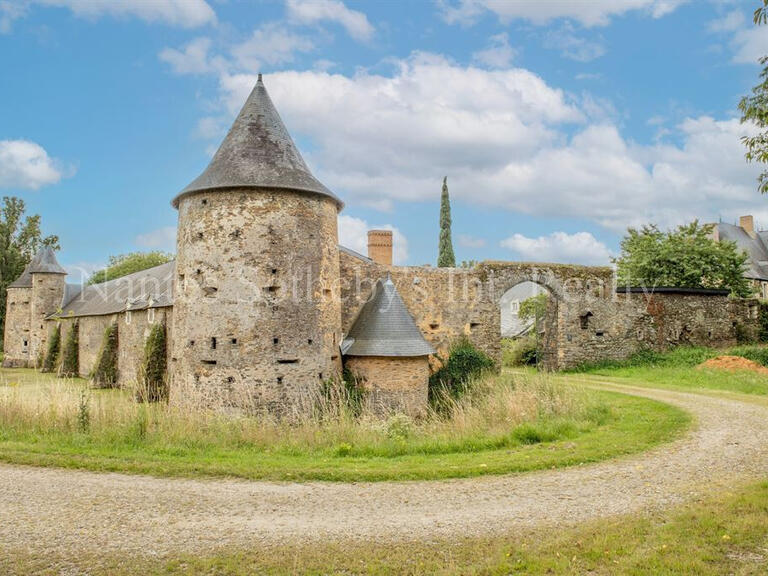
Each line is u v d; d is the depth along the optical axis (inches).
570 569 246.7
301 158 742.5
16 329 1729.8
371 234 1064.8
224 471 396.5
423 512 321.1
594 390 804.6
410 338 760.3
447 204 2010.3
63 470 401.7
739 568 242.4
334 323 738.8
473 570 248.4
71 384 750.5
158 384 880.3
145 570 250.2
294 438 494.3
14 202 2172.7
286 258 684.1
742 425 555.5
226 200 679.1
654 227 1571.1
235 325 665.6
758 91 336.8
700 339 1191.6
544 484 373.1
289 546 274.2
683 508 318.3
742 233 2146.9
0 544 275.3
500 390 721.0
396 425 548.7
